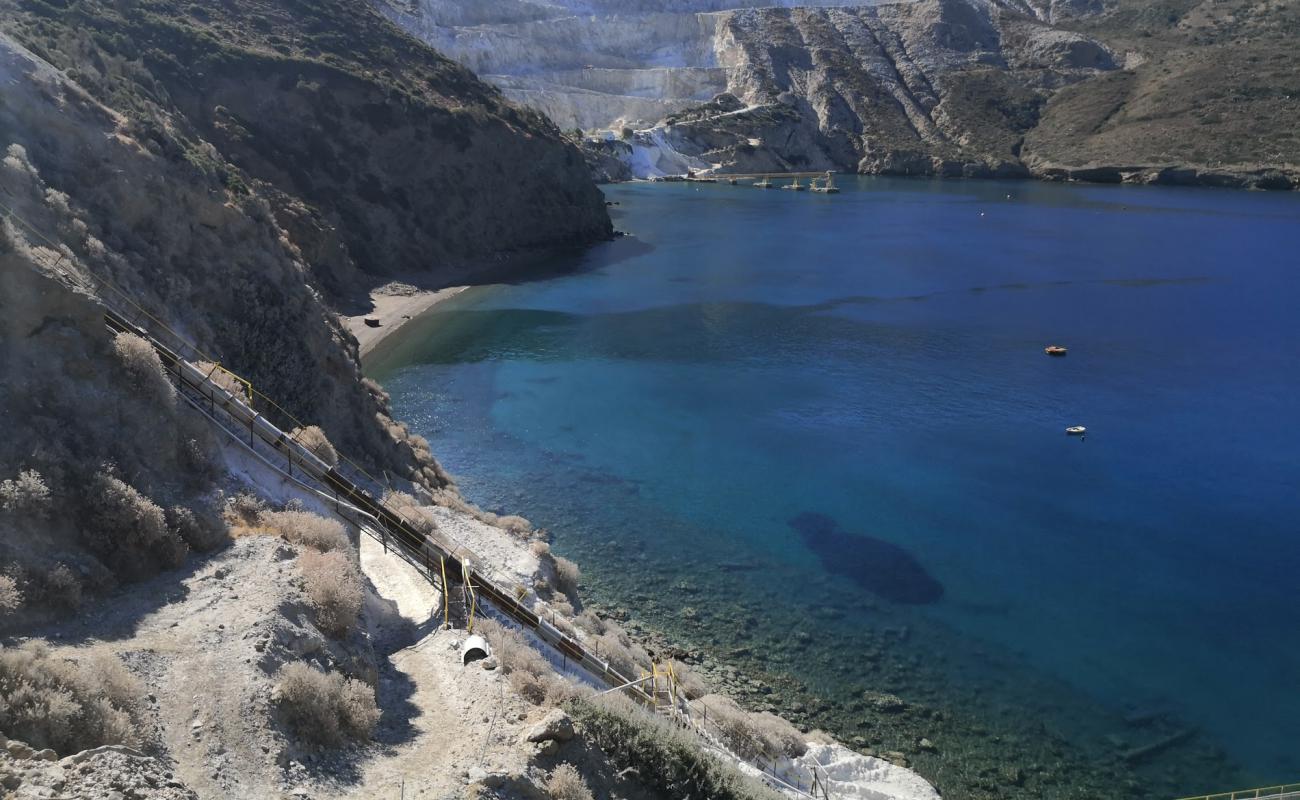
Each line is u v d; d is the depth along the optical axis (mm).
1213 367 61875
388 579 22641
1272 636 32156
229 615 16188
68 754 11602
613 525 38719
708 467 45219
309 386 34562
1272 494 43250
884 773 24156
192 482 20266
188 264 31844
